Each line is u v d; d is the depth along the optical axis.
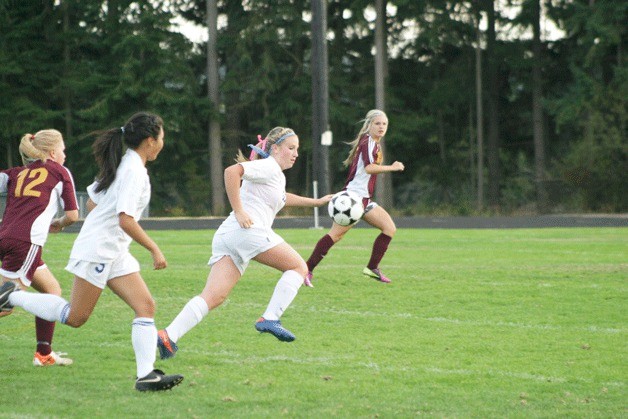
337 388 8.81
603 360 10.25
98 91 69.88
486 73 76.12
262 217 10.02
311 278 17.27
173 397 8.39
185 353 10.53
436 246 27.23
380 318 13.17
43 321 9.71
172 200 76.38
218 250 9.95
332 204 16.47
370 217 17.11
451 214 62.84
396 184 81.69
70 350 10.70
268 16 69.19
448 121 81.06
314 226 40.16
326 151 47.81
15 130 67.19
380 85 68.94
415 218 54.59
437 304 14.62
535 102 72.56
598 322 12.94
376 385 8.95
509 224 43.97
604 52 66.06
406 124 74.88
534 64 72.50
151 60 67.00
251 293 15.82
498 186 74.88
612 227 40.09
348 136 76.69
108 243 8.55
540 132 72.44
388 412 7.89
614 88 63.53
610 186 60.31
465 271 19.50
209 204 75.44
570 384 9.07
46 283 10.26
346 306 14.37
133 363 9.96
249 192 10.05
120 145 8.55
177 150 72.69
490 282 17.52
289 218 50.66
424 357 10.38
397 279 17.95
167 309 14.07
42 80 70.06
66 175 10.27
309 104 74.12
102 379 9.16
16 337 11.62
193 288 16.47
